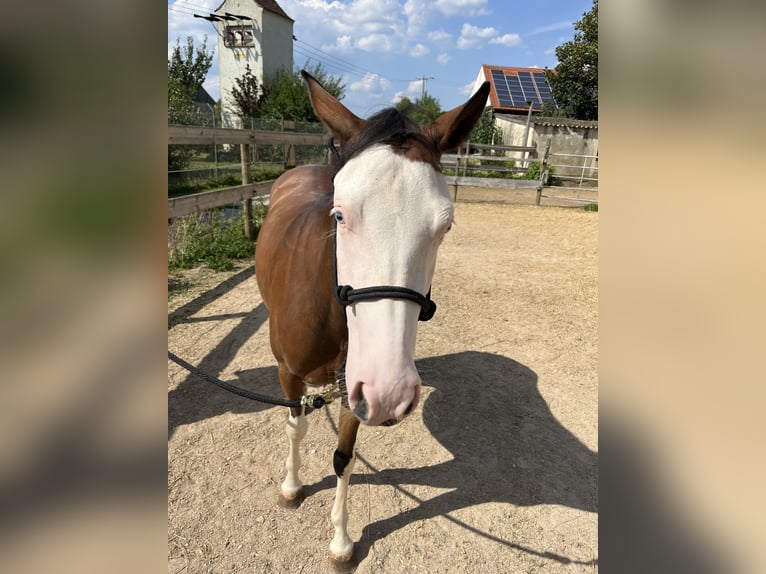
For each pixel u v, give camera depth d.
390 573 2.02
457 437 2.90
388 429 2.96
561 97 21.08
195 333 4.06
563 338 4.30
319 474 2.56
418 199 1.33
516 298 5.27
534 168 15.13
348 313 1.42
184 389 3.24
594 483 2.57
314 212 2.03
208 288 5.11
